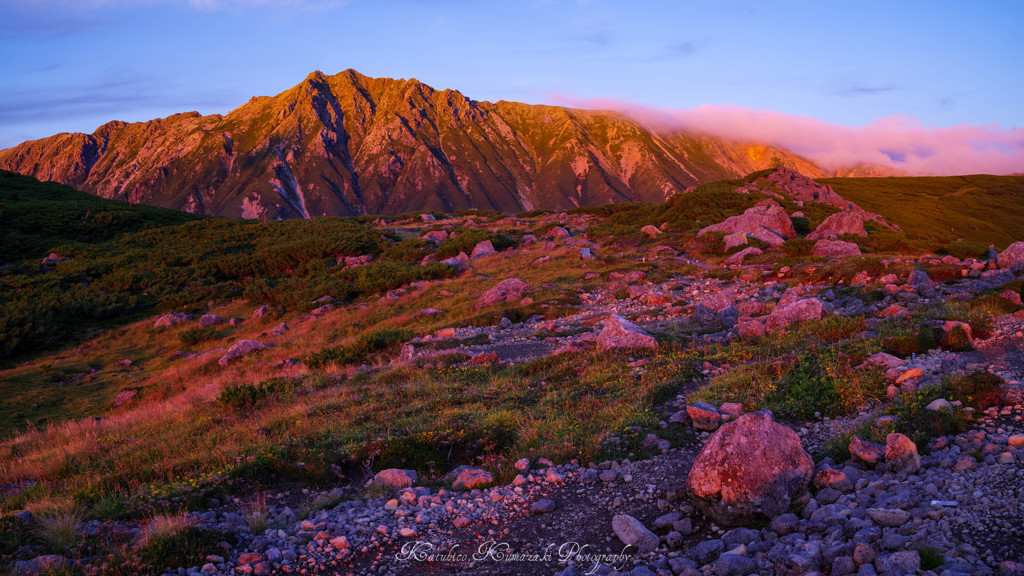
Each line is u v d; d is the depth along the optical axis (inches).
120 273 1622.8
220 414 570.6
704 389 427.2
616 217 2074.3
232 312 1381.6
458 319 947.3
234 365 910.4
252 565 241.9
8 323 1169.4
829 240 1195.3
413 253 1800.0
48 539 254.7
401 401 521.7
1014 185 4089.6
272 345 1034.7
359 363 772.0
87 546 251.6
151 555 237.0
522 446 380.2
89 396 912.9
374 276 1444.4
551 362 598.5
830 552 195.0
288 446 398.3
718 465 247.3
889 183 4252.0
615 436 367.2
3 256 1852.9
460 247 1749.5
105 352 1170.6
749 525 238.5
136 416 653.3
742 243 1289.4
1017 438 254.1
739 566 201.2
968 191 3959.2
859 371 388.8
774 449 245.9
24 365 1074.7
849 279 871.1
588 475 315.9
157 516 282.7
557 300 975.6
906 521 207.3
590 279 1147.3
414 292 1284.4
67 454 495.8
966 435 279.3
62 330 1254.9
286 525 290.7
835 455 290.7
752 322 587.8
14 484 433.7
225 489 330.3
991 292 571.2
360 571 244.1
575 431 383.2
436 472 367.9
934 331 436.1
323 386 640.4
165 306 1445.6
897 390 347.9
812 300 574.2
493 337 796.6
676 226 1678.2
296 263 1812.3
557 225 2117.4
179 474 370.0
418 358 689.0
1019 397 304.3
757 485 238.8
